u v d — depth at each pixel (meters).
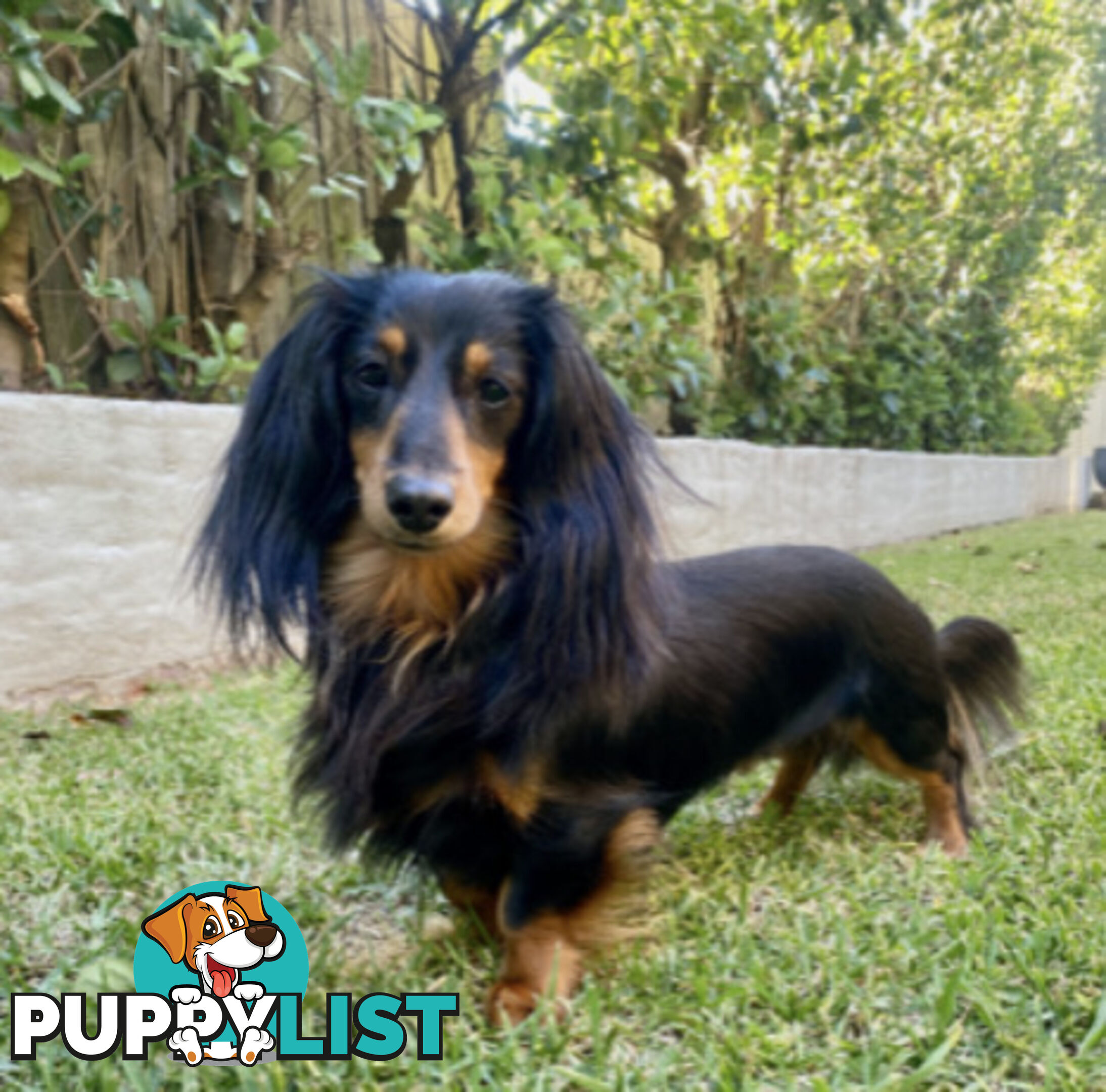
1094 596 1.51
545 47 1.70
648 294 1.76
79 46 1.01
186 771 0.78
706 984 0.49
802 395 2.17
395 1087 0.42
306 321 0.51
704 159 2.04
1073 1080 0.41
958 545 2.31
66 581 0.96
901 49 2.15
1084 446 4.87
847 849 0.66
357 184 1.29
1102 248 3.41
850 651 0.66
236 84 1.23
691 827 0.71
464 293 0.50
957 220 2.56
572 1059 0.45
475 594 0.49
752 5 1.91
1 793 0.73
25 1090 0.42
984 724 0.77
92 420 0.97
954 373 2.85
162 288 1.28
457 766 0.49
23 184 1.04
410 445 0.46
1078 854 0.62
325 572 0.52
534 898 0.49
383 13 1.50
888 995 0.48
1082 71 2.76
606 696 0.50
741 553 0.67
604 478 0.51
